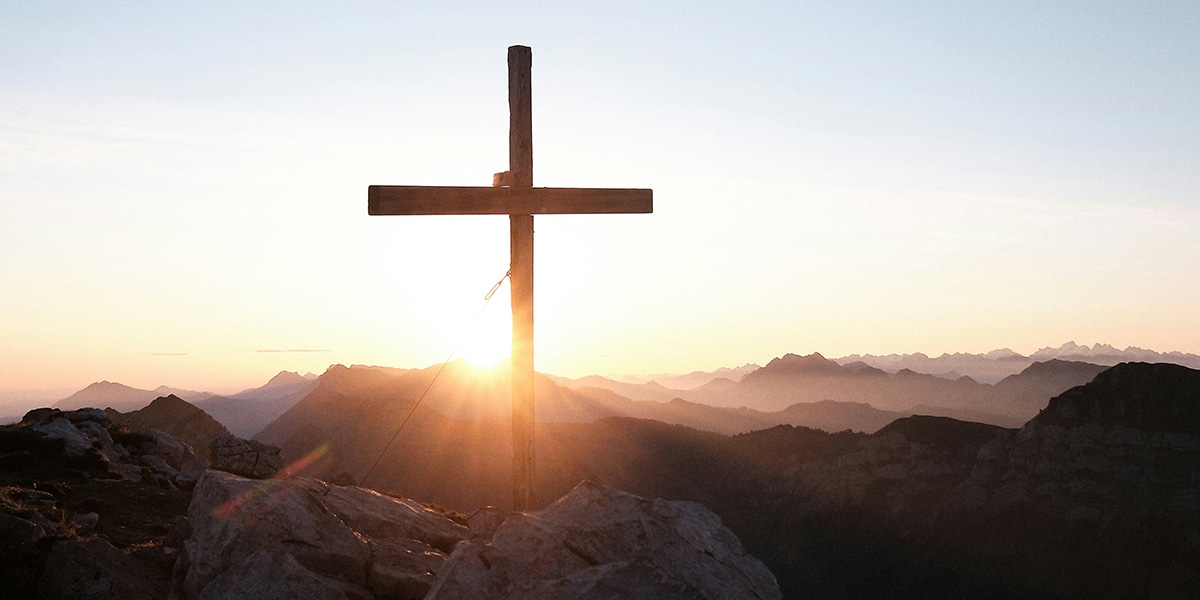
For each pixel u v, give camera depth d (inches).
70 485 841.5
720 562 448.5
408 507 637.3
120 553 530.0
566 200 550.6
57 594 491.5
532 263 555.2
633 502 476.1
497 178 553.3
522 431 559.2
